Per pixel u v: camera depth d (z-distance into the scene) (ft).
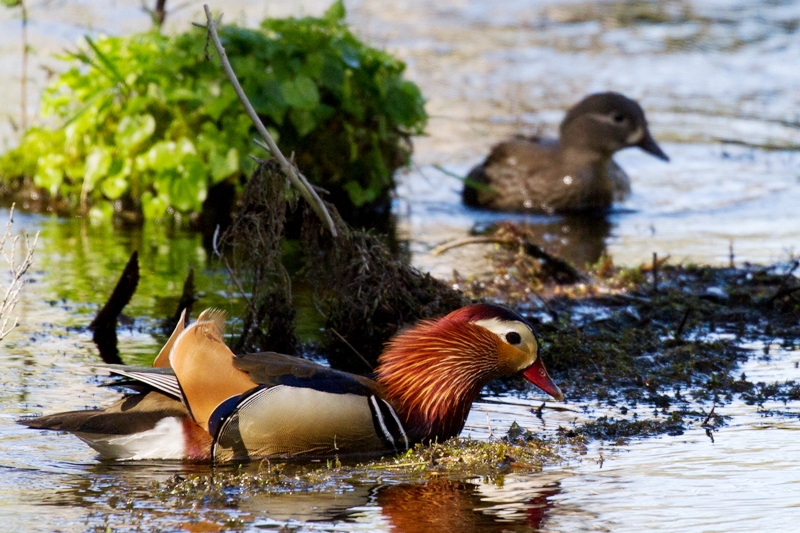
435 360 28.25
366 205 56.80
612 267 45.44
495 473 26.22
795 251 49.57
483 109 72.74
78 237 50.44
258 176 34.71
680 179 63.46
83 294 41.83
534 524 23.26
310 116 51.85
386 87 54.49
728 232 53.52
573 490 25.16
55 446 27.73
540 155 59.11
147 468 26.45
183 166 51.75
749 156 67.10
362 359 34.42
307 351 36.73
